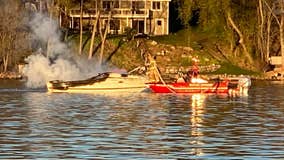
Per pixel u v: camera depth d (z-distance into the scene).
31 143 123.25
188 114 172.25
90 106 193.62
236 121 156.62
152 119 160.25
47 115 168.12
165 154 113.06
